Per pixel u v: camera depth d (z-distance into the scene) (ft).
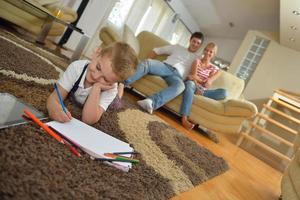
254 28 19.35
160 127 5.82
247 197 4.54
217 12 20.63
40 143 2.36
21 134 2.34
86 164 2.48
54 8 10.21
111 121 4.26
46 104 3.28
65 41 13.19
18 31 10.35
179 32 23.18
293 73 17.07
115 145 3.10
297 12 12.00
